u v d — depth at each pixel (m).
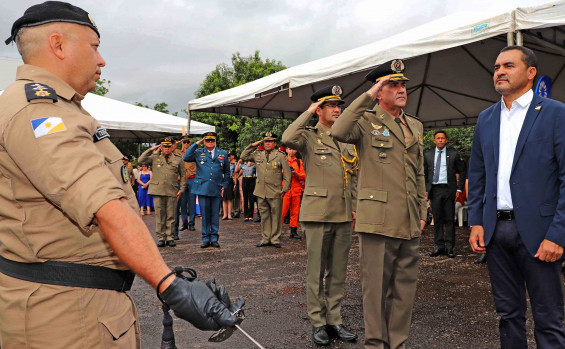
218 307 1.08
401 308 2.99
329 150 3.71
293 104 10.94
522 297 2.60
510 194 2.52
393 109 3.04
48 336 1.14
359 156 3.04
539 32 4.85
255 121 20.03
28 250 1.15
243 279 5.51
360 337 3.52
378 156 2.95
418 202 3.08
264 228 8.10
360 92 9.75
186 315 1.07
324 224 3.53
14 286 1.16
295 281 5.38
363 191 2.97
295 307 4.33
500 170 2.58
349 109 2.82
